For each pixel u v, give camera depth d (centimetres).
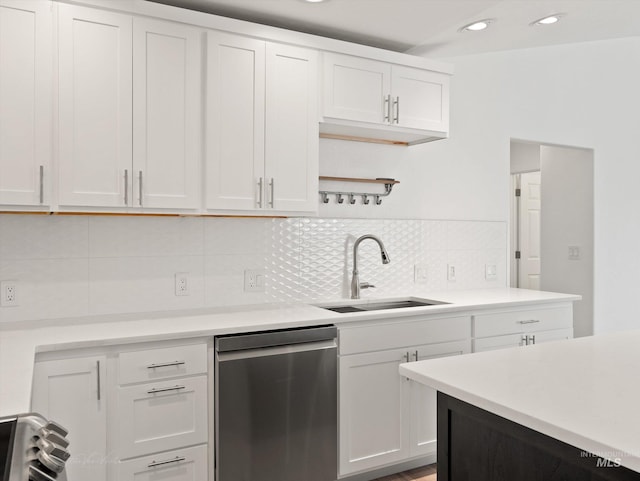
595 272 439
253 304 289
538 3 289
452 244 359
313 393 239
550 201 478
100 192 220
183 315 252
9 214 235
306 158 265
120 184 223
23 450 87
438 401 148
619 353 169
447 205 359
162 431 210
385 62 287
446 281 356
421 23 278
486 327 295
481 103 374
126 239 259
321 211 312
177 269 270
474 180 370
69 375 194
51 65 210
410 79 295
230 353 221
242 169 249
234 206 247
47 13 209
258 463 226
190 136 238
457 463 142
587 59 430
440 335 279
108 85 221
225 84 244
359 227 321
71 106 214
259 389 226
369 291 325
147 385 207
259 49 252
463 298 315
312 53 266
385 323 262
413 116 296
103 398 199
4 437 93
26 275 238
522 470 122
